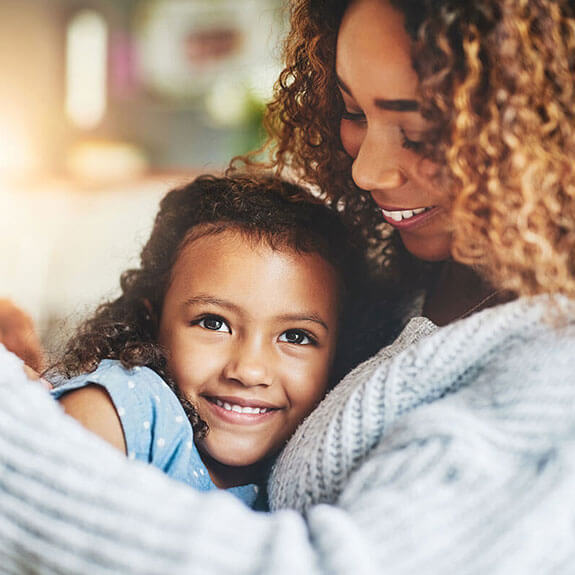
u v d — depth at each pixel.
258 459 0.87
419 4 0.63
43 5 4.88
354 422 0.65
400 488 0.54
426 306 0.92
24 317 1.14
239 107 4.17
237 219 0.91
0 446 0.56
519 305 0.63
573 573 0.52
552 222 0.61
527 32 0.61
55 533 0.53
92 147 4.82
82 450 0.56
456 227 0.66
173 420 0.78
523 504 0.52
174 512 0.52
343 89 0.74
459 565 0.50
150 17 5.20
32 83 4.86
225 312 0.87
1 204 2.49
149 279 0.98
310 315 0.89
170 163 4.95
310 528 0.53
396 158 0.70
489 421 0.57
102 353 0.84
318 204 0.97
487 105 0.62
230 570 0.49
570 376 0.57
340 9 0.79
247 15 4.79
